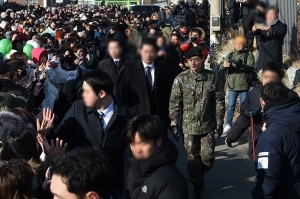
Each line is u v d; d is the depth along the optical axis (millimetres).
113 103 4770
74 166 2611
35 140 3889
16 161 3115
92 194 2625
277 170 3795
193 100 6188
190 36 10875
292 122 3893
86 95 4629
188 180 6371
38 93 7113
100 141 4645
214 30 14328
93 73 4648
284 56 11719
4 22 20156
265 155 3834
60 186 2613
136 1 56531
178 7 18609
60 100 6207
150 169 3508
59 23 20047
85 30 16859
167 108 6703
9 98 4844
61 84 7934
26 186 3016
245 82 8984
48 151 4074
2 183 2961
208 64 13320
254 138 5125
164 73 6609
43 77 7297
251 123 4848
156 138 3506
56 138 4375
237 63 8805
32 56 8734
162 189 3449
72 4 58219
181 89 6234
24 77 7258
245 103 5477
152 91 6543
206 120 6223
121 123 4711
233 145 8828
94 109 4703
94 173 2613
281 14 11633
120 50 7453
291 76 10328
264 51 9867
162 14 26062
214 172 7559
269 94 4039
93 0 60281
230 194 6727
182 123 6316
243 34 12930
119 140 4707
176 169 3551
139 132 3480
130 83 6508
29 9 37406
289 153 3863
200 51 6113
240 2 14336
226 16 15938
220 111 6227
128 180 3709
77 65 8977
